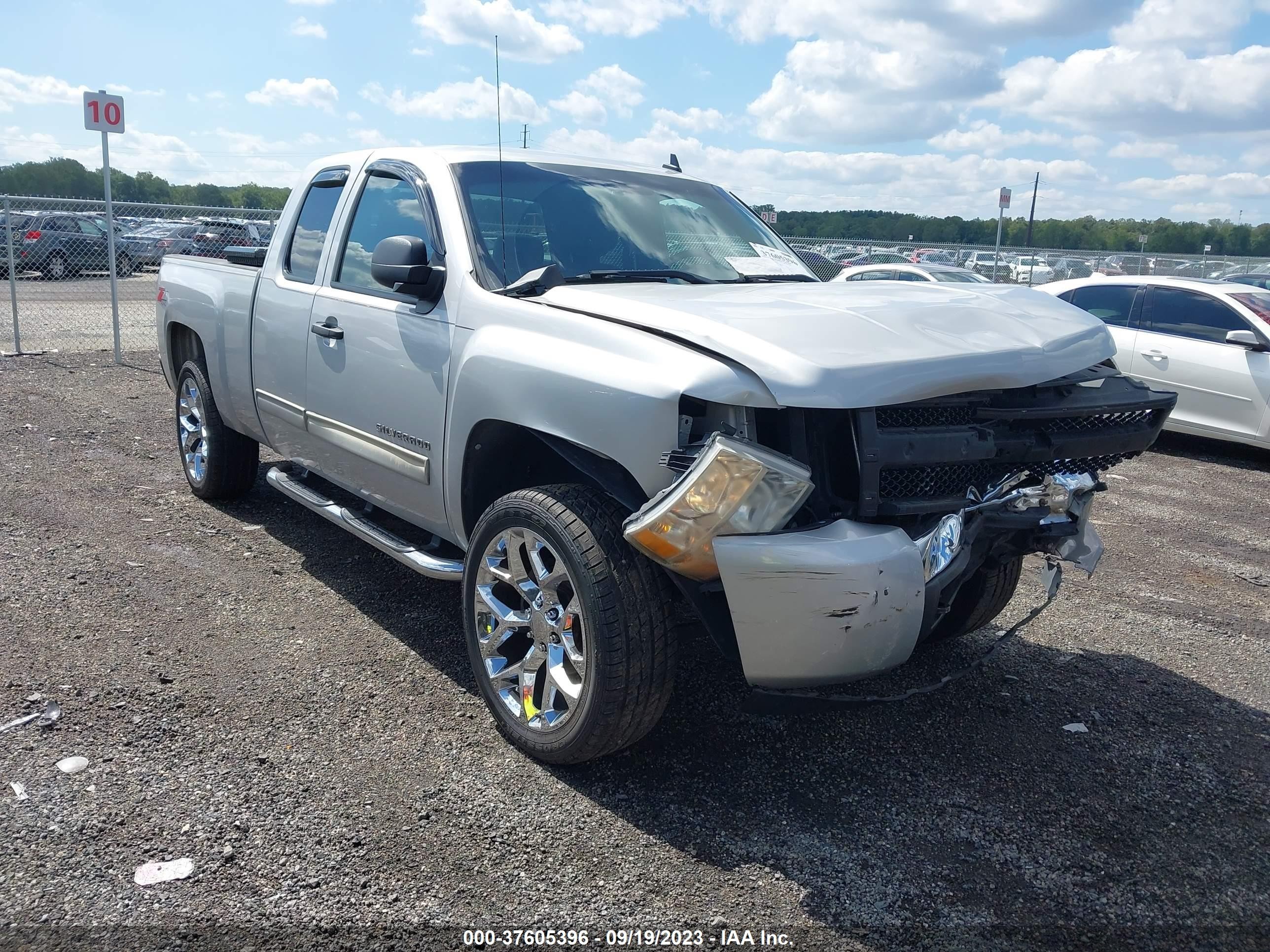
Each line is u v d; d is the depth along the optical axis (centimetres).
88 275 1669
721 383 268
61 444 737
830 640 269
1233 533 674
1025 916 258
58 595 436
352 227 437
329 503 455
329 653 395
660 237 413
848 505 279
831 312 307
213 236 1617
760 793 310
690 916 251
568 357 303
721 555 266
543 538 304
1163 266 2470
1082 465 336
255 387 498
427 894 253
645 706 294
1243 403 904
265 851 266
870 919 254
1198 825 305
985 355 292
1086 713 381
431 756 321
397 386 379
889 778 325
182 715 338
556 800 299
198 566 486
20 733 318
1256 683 418
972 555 306
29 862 255
